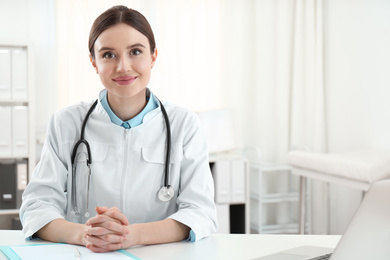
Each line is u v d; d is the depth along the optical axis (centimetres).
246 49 392
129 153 138
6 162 331
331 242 124
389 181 97
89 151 137
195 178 138
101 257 108
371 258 86
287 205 394
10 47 347
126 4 363
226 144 361
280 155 389
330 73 388
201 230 125
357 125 362
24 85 329
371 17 346
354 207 361
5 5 353
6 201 324
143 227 119
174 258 108
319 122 385
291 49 392
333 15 383
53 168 136
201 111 357
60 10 351
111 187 136
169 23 372
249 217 382
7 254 109
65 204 139
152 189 138
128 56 125
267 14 389
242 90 393
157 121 141
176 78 376
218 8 381
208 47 381
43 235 125
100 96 141
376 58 342
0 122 325
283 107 388
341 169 279
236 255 111
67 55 353
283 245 120
